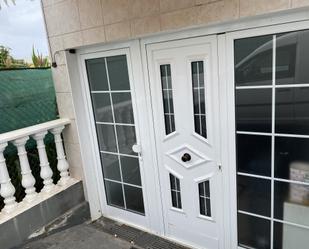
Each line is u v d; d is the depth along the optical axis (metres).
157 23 1.95
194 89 2.06
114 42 2.32
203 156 2.15
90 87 2.68
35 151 3.10
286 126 1.76
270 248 2.07
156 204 2.58
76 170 2.92
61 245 2.52
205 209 2.33
